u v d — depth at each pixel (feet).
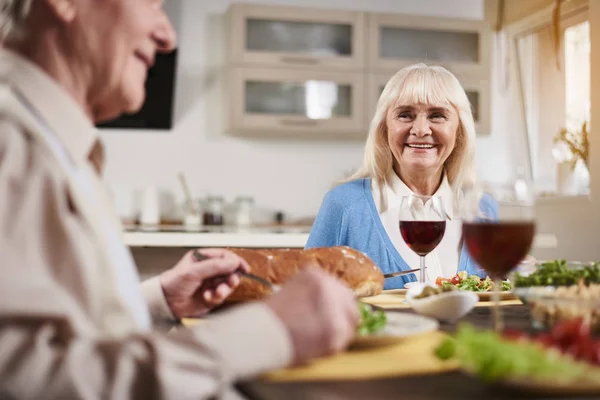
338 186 6.91
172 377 1.85
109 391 1.80
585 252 11.34
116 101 2.66
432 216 4.55
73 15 2.44
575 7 13.15
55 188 2.05
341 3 15.53
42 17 2.45
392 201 6.49
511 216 2.75
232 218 15.05
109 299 2.20
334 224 6.63
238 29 14.02
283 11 14.15
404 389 1.99
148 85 14.20
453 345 2.31
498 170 16.19
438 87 6.40
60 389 1.77
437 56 14.96
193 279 3.53
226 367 1.96
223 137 15.11
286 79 14.21
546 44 14.61
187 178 14.96
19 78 2.37
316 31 14.43
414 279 5.92
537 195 13.94
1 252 1.89
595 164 11.41
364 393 1.94
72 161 2.41
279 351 2.08
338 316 2.19
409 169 6.43
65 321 1.90
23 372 1.77
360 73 14.51
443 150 6.44
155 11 2.64
